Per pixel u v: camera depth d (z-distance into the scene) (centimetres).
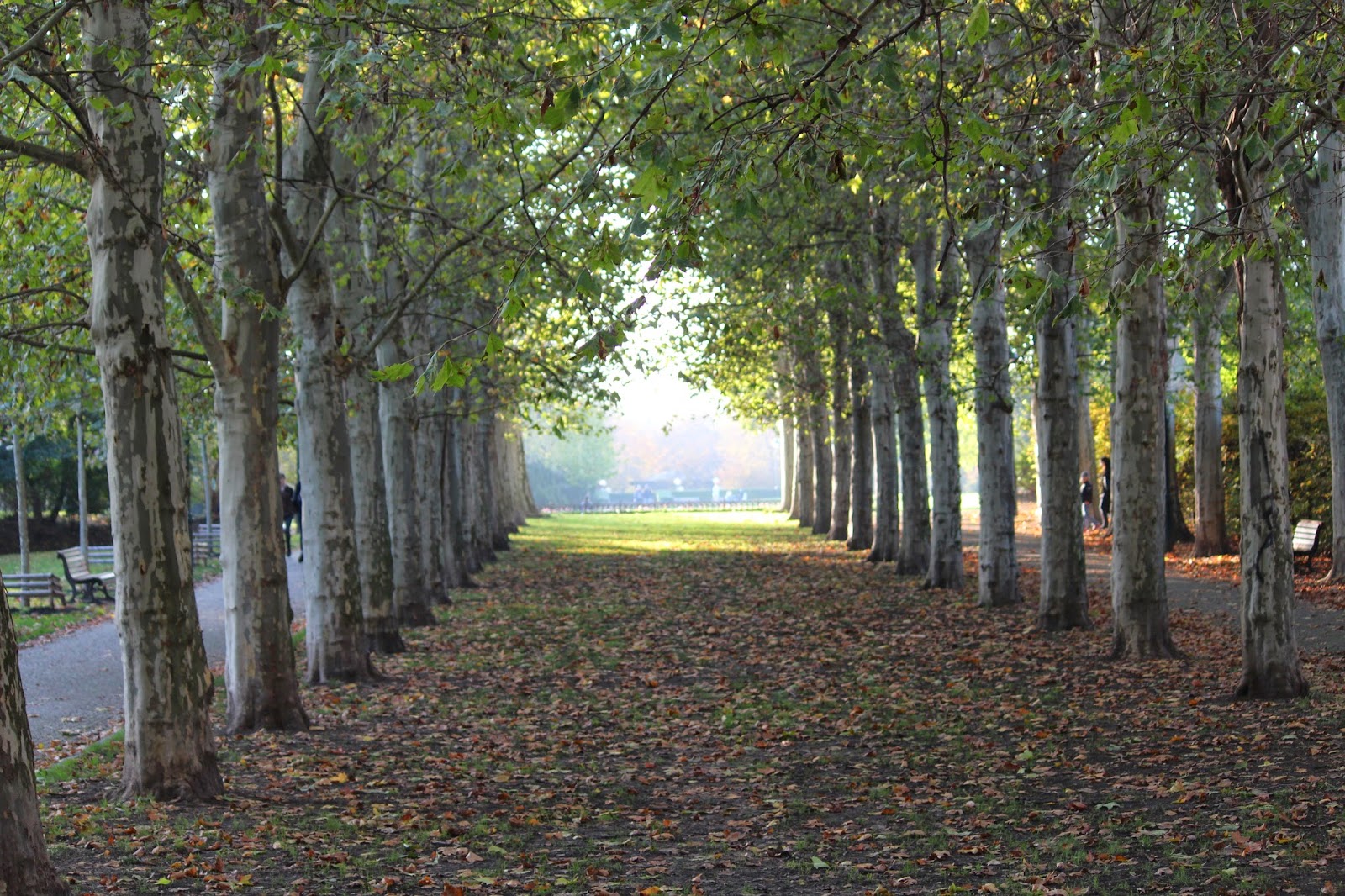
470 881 705
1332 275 1995
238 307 1145
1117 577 1505
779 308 2197
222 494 1191
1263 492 1179
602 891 683
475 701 1398
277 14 880
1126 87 757
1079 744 1066
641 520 7431
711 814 896
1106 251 1058
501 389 2348
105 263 869
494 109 661
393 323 1438
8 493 4197
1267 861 680
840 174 672
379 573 1791
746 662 1673
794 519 6394
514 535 5334
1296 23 952
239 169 1135
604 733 1219
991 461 2133
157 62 877
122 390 878
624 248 605
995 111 1023
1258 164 1034
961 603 2209
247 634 1203
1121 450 1489
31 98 1007
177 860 736
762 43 748
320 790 967
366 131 1538
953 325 2466
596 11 1532
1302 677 1186
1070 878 678
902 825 834
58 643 1905
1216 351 2838
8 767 582
